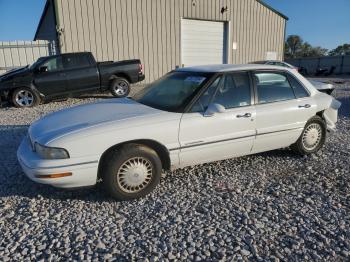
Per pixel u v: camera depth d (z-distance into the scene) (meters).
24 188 3.92
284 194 3.76
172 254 2.68
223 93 4.04
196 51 17.20
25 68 10.59
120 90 11.58
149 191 3.69
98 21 14.29
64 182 3.29
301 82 4.80
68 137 3.27
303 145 4.92
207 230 3.02
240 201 3.58
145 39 15.55
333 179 4.20
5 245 2.81
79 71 10.68
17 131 6.71
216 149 3.98
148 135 3.53
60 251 2.72
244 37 18.36
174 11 15.95
